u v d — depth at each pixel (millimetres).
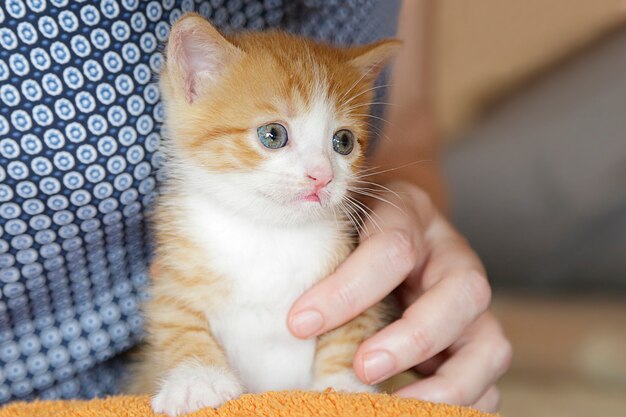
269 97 314
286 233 319
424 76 504
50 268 302
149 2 298
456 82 801
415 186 372
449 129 786
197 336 310
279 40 335
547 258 662
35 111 280
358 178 336
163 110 318
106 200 298
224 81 320
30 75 277
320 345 319
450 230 353
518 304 633
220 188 318
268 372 318
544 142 670
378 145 392
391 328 301
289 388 320
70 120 285
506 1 793
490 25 797
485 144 692
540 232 662
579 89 700
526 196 665
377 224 322
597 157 654
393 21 425
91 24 284
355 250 314
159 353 313
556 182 659
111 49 289
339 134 331
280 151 315
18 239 291
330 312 302
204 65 321
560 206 657
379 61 352
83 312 317
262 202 315
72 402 270
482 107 794
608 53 726
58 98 282
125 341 324
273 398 249
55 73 280
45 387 317
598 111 671
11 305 302
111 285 320
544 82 748
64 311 314
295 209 315
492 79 794
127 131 296
